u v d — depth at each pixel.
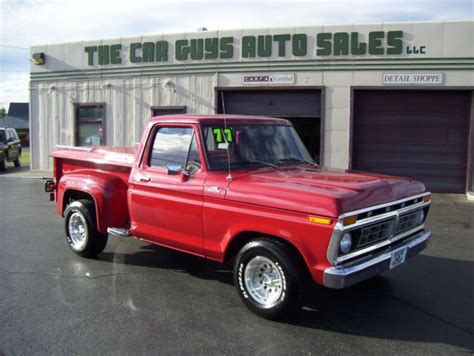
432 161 13.39
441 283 5.51
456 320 4.46
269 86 14.09
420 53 12.98
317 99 13.97
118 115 16.27
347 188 4.19
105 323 4.30
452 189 13.34
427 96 13.27
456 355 3.76
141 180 5.49
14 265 6.06
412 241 4.78
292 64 13.85
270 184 4.39
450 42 12.81
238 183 4.56
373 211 4.17
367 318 4.49
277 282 4.31
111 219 5.97
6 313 4.51
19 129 57.62
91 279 5.52
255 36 14.10
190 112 15.13
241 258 4.49
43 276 5.62
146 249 6.88
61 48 17.03
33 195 12.63
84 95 16.80
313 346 3.90
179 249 5.22
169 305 4.75
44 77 17.47
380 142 13.62
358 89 13.41
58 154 6.95
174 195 5.09
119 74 16.09
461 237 7.84
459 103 13.13
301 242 4.05
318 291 5.23
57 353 3.73
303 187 4.25
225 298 4.96
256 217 4.34
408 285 5.44
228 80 14.52
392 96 13.46
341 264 3.98
